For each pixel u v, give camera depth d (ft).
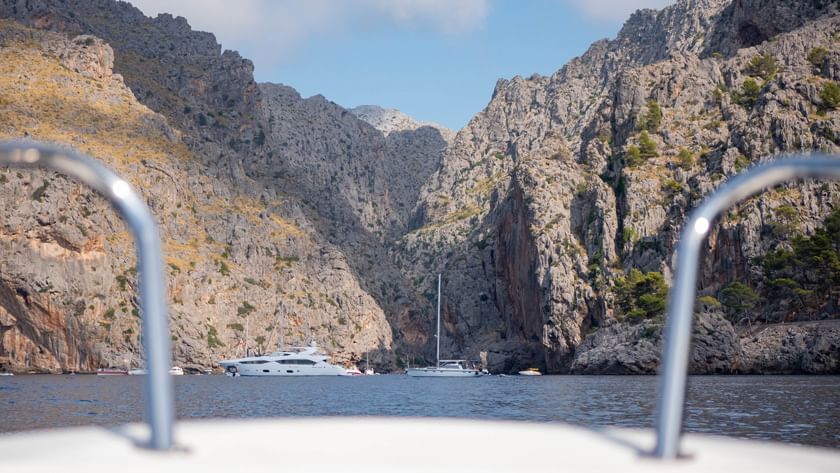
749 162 581.94
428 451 20.01
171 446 19.03
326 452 19.74
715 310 516.73
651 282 561.84
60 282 611.88
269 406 238.07
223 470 17.43
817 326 484.74
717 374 488.44
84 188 650.43
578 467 18.19
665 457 19.06
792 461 19.52
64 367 607.37
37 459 18.19
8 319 598.75
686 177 613.52
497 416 192.95
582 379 475.31
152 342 19.07
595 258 615.98
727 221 554.87
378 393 324.19
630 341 538.47
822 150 564.30
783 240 533.14
